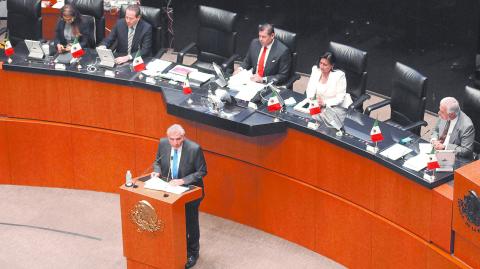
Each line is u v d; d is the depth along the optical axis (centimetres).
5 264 906
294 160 896
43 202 1017
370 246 845
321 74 945
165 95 940
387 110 1168
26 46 1061
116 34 1070
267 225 943
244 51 1295
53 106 1012
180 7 1320
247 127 880
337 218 873
